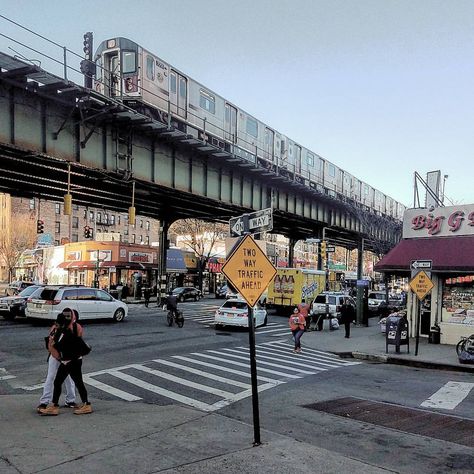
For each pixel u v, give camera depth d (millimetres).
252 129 32469
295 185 36906
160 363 13367
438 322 19703
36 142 19844
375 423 8094
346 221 50344
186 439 6703
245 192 33719
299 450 6336
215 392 10141
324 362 15078
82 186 28125
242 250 6906
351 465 5840
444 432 7637
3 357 13906
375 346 18625
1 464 5539
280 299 32906
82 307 22969
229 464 5746
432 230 20266
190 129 27000
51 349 7914
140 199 33906
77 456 5879
